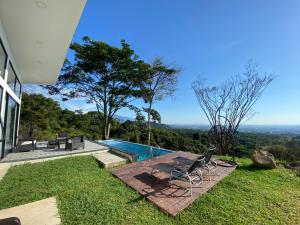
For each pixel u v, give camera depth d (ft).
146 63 43.06
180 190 12.16
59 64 22.12
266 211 10.14
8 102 19.45
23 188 11.87
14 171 15.51
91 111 50.55
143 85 44.57
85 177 14.20
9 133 21.57
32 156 19.75
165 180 13.84
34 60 20.79
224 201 11.10
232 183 13.83
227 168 17.35
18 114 28.07
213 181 13.92
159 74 45.16
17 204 9.81
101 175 14.93
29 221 8.21
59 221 8.23
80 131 53.52
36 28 13.51
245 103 23.17
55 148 24.95
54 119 51.44
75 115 56.24
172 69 45.34
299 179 15.29
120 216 8.97
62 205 9.62
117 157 21.06
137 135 49.78
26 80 30.86
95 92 44.70
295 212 10.11
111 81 43.70
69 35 14.65
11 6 10.73
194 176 14.58
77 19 12.26
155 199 10.84
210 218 9.34
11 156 19.61
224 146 23.70
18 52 18.47
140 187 12.50
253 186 13.52
